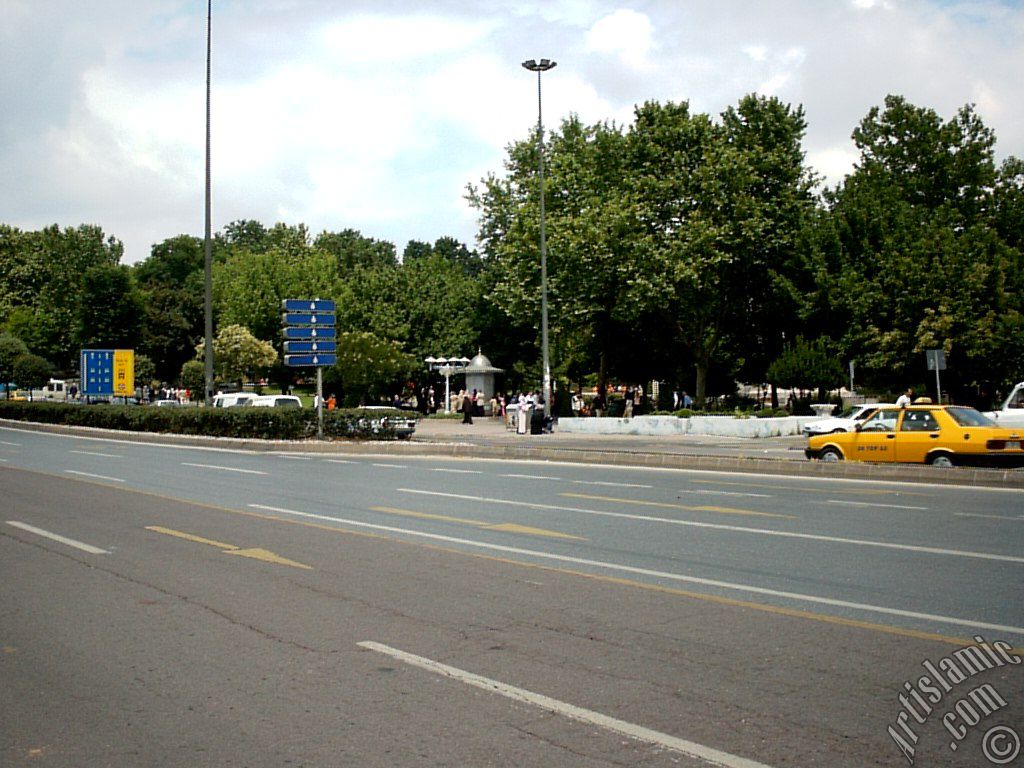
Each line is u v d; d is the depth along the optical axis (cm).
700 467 2189
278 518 1377
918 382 4216
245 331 6819
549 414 4059
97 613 796
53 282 9431
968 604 800
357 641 700
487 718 536
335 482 1931
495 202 5878
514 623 748
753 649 669
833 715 536
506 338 6150
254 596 853
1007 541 1125
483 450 2628
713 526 1264
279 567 991
